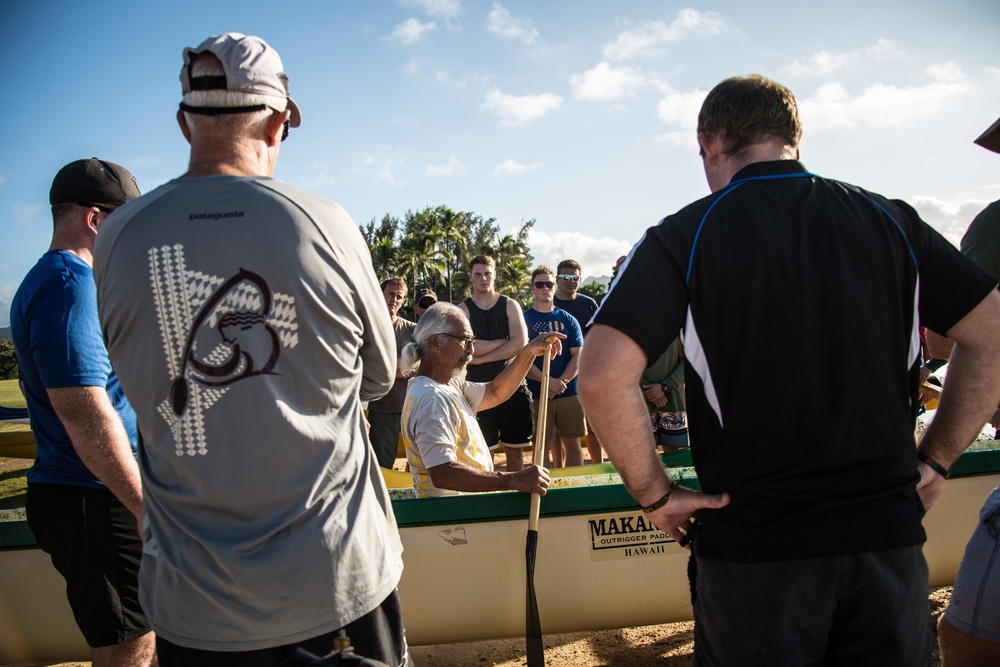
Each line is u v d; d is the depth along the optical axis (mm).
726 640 1285
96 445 1675
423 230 60219
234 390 1194
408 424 2680
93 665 1961
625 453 1284
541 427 3010
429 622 2643
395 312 5586
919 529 1263
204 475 1196
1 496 5926
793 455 1229
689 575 1456
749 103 1369
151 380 1218
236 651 1199
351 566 1253
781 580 1220
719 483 1294
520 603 2633
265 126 1380
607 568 2666
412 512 2623
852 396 1215
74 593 1896
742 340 1240
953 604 1706
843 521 1208
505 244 63656
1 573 2523
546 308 5609
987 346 1329
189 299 1201
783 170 1339
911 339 1298
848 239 1252
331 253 1265
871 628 1236
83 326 1701
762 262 1236
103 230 1274
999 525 1650
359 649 1261
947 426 1397
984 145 2131
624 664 2740
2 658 2553
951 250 1362
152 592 1269
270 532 1196
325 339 1246
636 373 1254
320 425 1254
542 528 2650
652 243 1311
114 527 1890
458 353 2725
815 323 1222
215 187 1250
